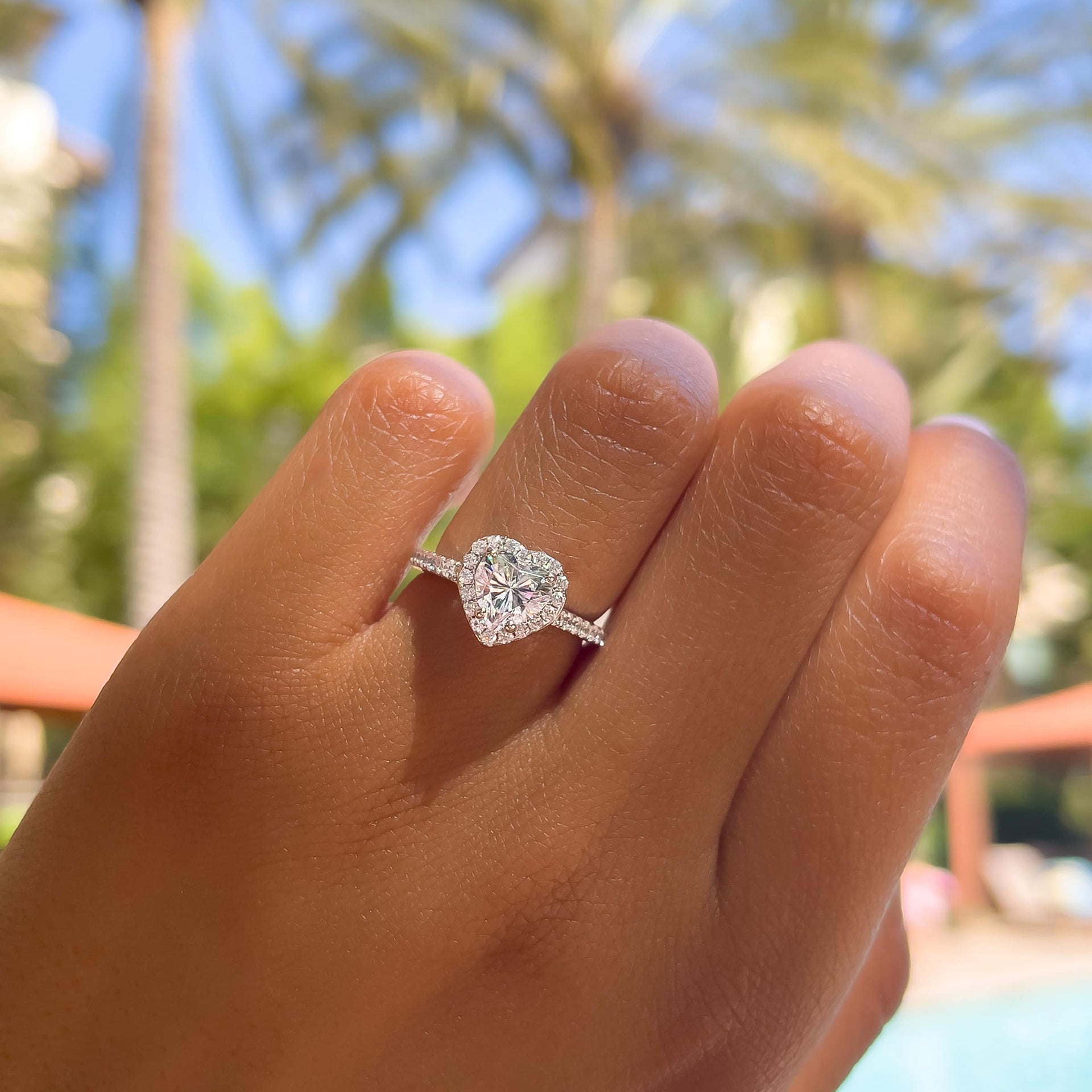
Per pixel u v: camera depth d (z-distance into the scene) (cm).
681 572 9
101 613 212
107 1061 9
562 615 9
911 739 9
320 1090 10
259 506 10
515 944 10
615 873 10
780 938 10
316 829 9
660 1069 10
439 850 9
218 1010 9
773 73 205
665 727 9
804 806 10
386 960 9
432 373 9
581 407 9
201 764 9
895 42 217
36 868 9
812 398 9
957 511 9
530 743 9
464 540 9
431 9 196
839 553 9
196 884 9
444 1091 10
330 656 9
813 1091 14
